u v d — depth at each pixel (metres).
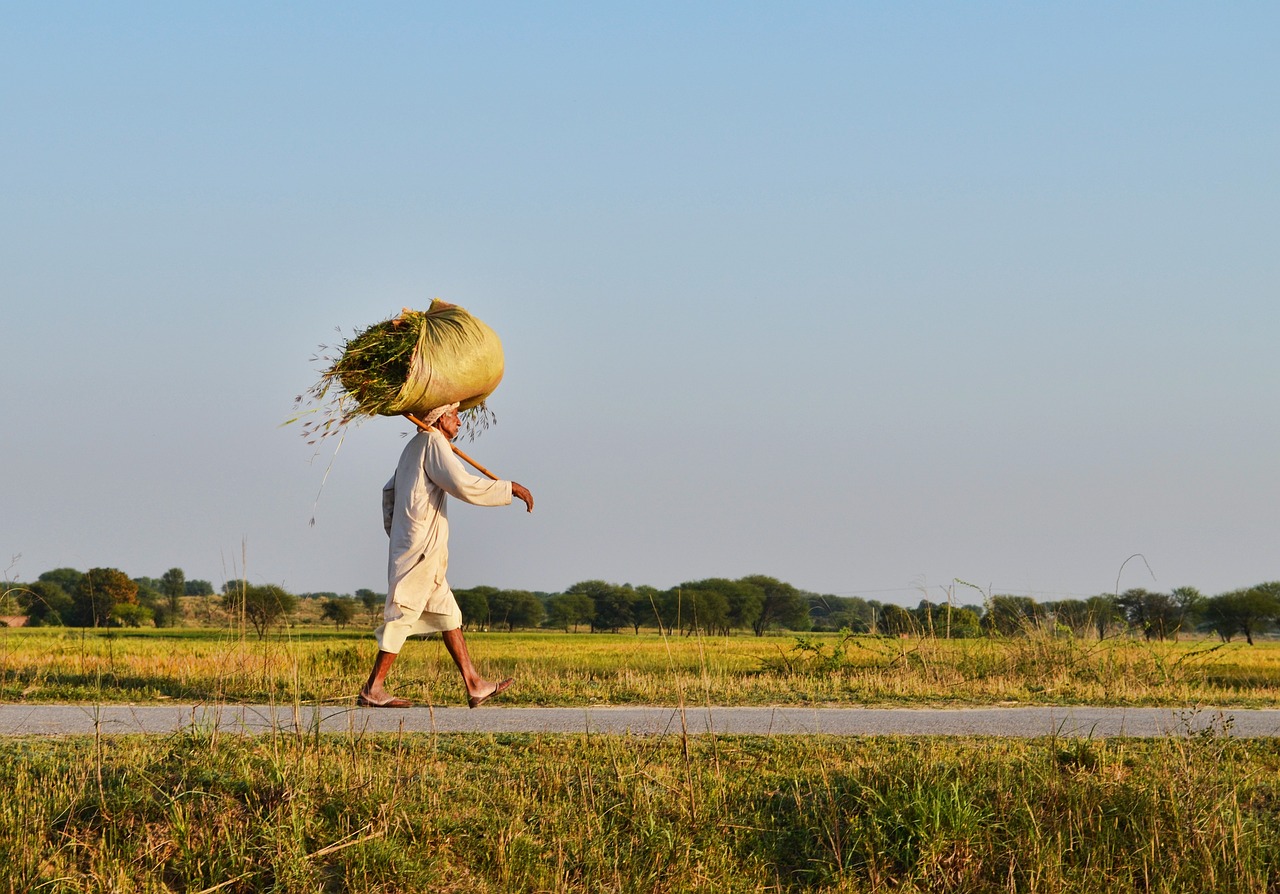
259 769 6.99
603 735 8.64
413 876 6.23
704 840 6.94
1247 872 6.74
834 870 6.84
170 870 6.16
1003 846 7.03
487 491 9.33
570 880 6.50
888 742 8.79
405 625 9.44
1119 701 12.05
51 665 13.41
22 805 6.37
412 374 8.80
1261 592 75.88
